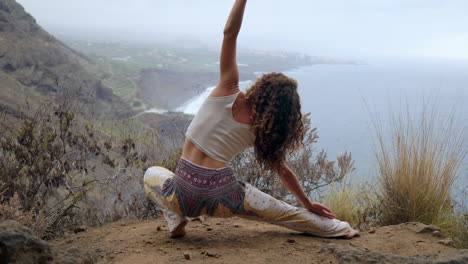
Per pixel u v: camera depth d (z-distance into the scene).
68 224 3.59
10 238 1.51
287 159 4.37
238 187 2.27
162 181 2.40
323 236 2.52
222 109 2.15
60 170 3.71
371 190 3.61
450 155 3.23
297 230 2.51
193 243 2.45
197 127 2.20
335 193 3.68
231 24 2.03
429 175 3.25
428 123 3.32
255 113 2.11
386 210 3.38
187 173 2.21
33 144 3.63
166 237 2.60
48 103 4.01
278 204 2.37
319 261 2.02
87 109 4.63
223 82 2.15
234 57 2.12
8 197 3.38
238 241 2.47
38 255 1.59
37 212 3.44
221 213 2.25
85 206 3.84
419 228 2.64
